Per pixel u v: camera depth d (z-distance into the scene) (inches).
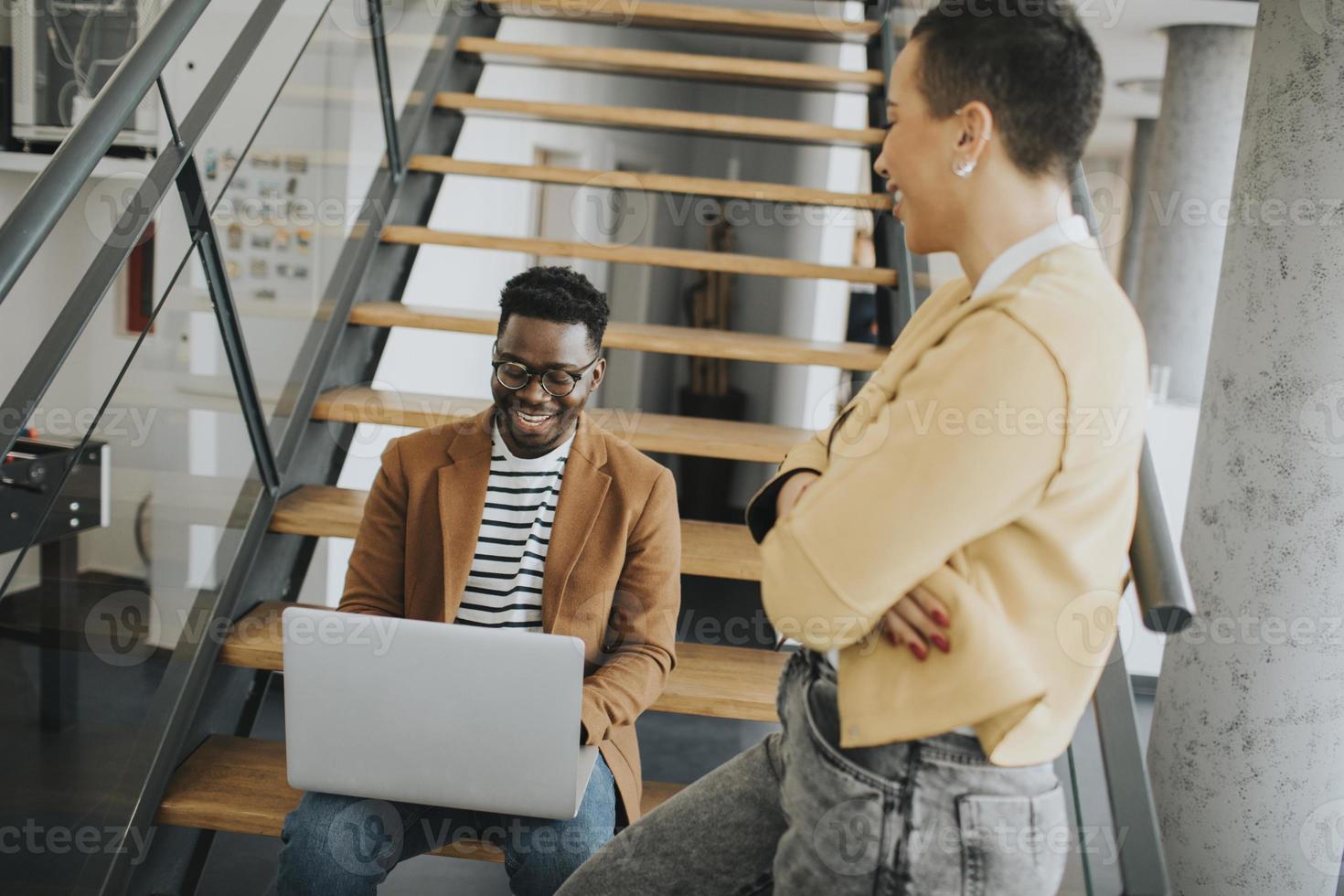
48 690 88.0
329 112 114.2
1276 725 89.5
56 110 142.6
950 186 40.1
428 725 60.2
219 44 143.9
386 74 124.3
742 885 50.7
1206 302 208.2
